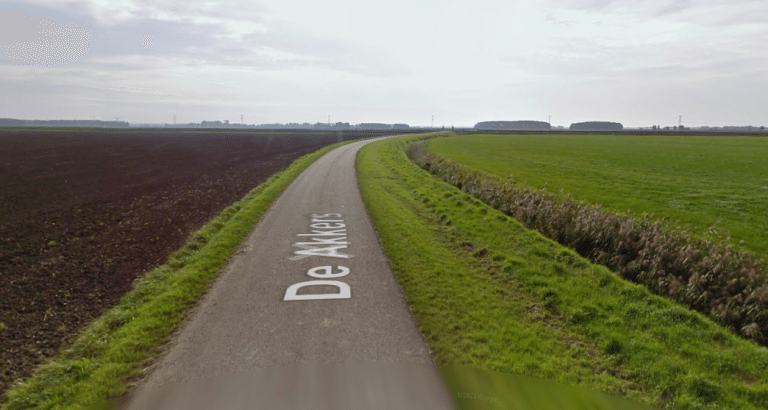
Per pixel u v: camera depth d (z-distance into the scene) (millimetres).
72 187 18578
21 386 4082
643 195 19141
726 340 5270
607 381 4250
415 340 4898
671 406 3910
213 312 5652
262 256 8242
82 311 5969
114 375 4191
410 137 80375
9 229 10812
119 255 8617
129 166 28031
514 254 8539
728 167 30562
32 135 76812
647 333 5328
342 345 4746
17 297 6387
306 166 26125
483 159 36438
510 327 5336
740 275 7723
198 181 20609
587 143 62594
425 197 15070
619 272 8617
